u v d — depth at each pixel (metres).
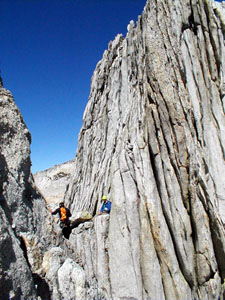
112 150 21.77
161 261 14.91
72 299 9.02
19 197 9.72
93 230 17.92
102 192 21.23
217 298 14.01
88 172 25.45
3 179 9.22
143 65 19.39
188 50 17.98
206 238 14.62
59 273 9.33
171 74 16.61
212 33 18.41
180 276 14.65
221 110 17.41
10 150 10.12
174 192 15.48
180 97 16.25
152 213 15.48
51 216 11.70
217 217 14.82
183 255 14.72
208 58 18.17
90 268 16.80
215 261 14.57
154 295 14.42
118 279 15.62
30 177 11.01
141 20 21.48
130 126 19.44
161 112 16.28
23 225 9.59
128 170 17.41
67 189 30.48
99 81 28.14
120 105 23.38
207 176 15.85
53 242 10.93
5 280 7.01
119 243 16.25
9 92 11.27
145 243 15.34
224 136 16.73
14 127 10.54
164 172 15.94
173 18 18.14
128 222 16.27
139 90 19.38
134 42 22.64
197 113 16.91
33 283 8.09
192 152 15.43
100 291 11.52
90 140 27.06
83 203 23.64
